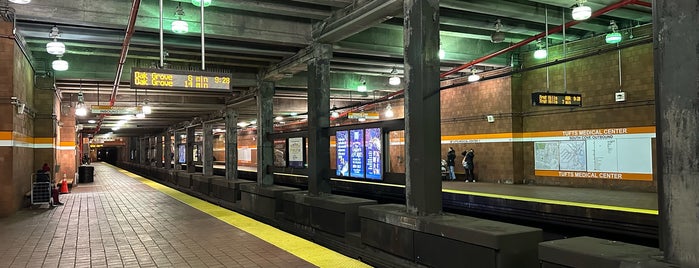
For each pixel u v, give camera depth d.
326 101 10.79
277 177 22.66
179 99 20.08
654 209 9.34
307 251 7.22
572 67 15.30
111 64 14.81
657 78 3.98
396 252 7.24
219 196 18.50
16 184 12.22
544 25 12.50
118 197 16.53
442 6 9.72
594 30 13.41
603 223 9.60
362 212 8.21
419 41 7.04
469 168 18.36
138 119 29.52
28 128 14.23
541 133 16.62
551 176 16.30
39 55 15.62
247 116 30.81
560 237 10.47
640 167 13.51
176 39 10.85
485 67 17.66
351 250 8.67
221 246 7.66
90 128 39.91
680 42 3.79
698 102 3.66
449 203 13.68
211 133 25.05
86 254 7.25
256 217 13.70
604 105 14.39
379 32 12.08
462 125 19.58
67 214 11.98
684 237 3.74
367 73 16.62
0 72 11.05
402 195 13.87
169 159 36.62
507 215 11.85
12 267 6.49
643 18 12.76
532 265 5.56
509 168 17.34
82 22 8.91
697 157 3.66
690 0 3.71
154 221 10.52
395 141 24.47
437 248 6.32
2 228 9.77
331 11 9.96
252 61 13.84
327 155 10.82
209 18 9.90
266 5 9.20
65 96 21.33
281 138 13.32
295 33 10.86
